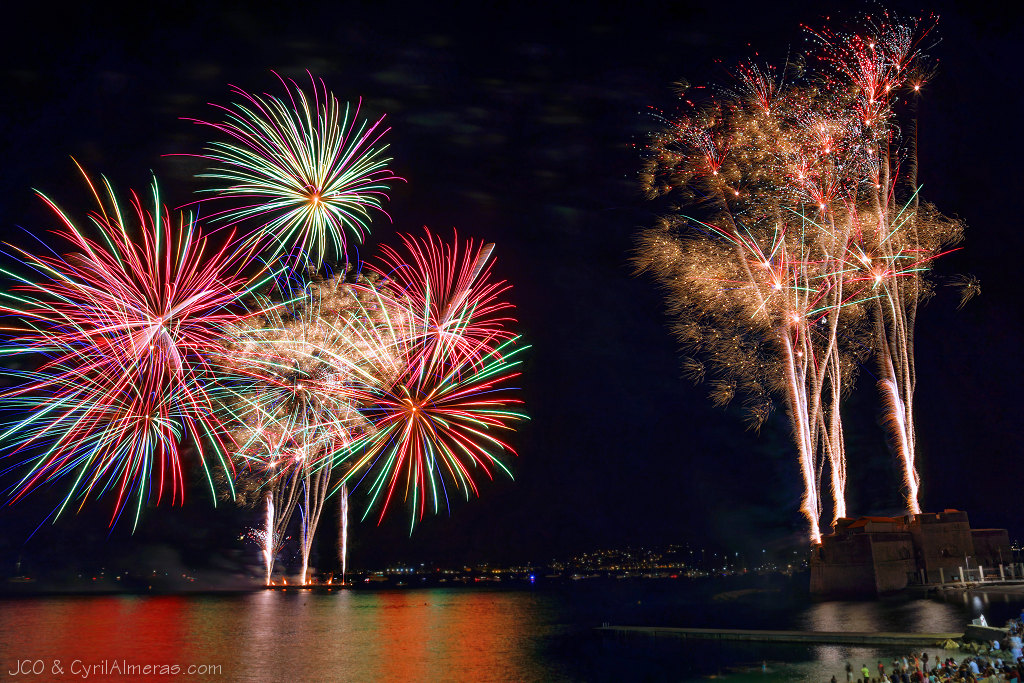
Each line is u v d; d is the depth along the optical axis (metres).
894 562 49.97
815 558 53.69
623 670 38.12
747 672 32.38
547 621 78.31
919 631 36.09
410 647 57.00
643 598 113.56
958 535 52.06
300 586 185.62
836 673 29.84
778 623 46.00
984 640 29.97
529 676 39.53
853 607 46.84
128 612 105.44
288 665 48.16
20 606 119.38
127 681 43.53
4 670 48.25
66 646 61.56
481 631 69.38
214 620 89.31
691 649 42.03
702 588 123.81
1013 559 55.53
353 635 68.31
